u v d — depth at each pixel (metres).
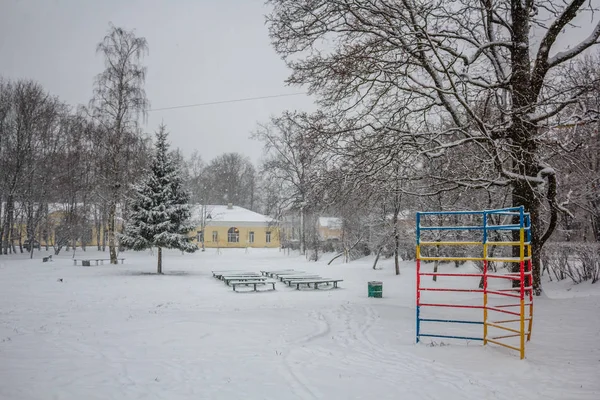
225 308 15.14
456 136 16.83
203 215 63.75
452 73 13.73
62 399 5.52
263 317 11.98
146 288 21.58
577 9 13.57
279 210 48.06
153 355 7.81
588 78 14.21
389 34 12.83
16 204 50.69
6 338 9.17
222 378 6.52
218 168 99.25
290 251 56.50
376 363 7.48
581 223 28.98
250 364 7.29
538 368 7.11
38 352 7.93
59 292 19.39
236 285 23.16
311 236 49.50
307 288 22.72
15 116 43.94
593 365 7.25
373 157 14.04
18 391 5.74
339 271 31.36
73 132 46.06
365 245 40.31
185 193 31.45
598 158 20.64
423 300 17.41
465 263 28.95
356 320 11.73
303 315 12.48
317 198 15.24
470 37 15.91
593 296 14.45
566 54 14.20
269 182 57.84
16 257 43.72
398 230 28.03
